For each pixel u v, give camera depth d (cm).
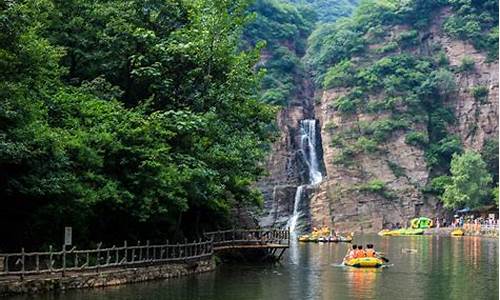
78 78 3859
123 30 3806
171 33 4066
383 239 8888
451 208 11506
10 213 3031
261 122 4541
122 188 3156
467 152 11519
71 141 2908
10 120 2695
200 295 2833
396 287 3250
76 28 3822
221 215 4506
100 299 2566
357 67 13238
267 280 3481
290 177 12612
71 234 2905
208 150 3809
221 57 4156
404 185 12112
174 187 3269
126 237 3578
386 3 13900
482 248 6619
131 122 3325
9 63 2700
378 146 12312
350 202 11969
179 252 3562
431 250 6291
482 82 12950
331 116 12825
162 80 3859
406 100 12706
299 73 14125
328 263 4650
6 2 2680
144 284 3098
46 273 2752
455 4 13575
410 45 13512
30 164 2764
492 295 2981
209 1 4153
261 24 14288
